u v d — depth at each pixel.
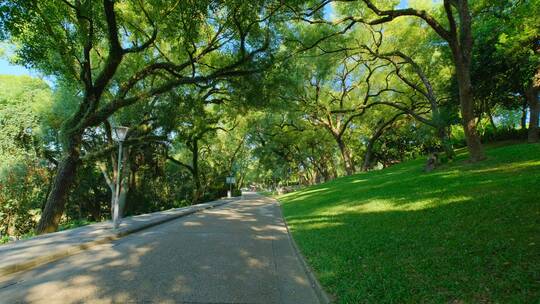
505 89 22.59
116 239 10.26
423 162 27.28
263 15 15.79
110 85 21.97
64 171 14.98
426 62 25.58
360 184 20.72
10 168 22.38
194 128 28.19
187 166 34.47
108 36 14.36
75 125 15.32
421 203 9.75
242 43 16.28
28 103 25.39
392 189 14.15
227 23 15.57
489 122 36.94
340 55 24.89
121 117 23.36
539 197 7.01
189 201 37.03
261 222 14.75
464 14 14.21
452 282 4.08
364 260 5.71
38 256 7.19
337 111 29.27
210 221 15.11
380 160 55.12
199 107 21.11
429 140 39.00
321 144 47.25
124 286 5.14
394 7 21.75
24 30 12.38
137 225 12.79
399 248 5.99
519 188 8.38
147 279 5.50
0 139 23.44
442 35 14.29
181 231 11.62
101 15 14.13
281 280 5.60
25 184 23.89
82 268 6.40
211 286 5.14
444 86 27.16
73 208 33.38
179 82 16.61
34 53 12.83
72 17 14.23
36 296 4.79
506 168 12.48
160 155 31.34
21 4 10.70
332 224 9.98
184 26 14.37
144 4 16.05
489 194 8.59
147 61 22.00
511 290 3.60
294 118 35.44
